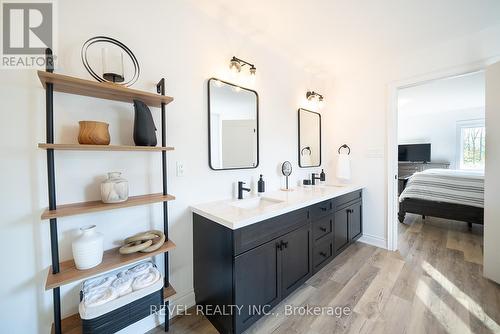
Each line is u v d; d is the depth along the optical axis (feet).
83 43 3.87
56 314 3.31
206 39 5.57
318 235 6.40
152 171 4.71
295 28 6.18
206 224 4.81
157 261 4.82
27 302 3.48
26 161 3.44
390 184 8.22
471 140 17.47
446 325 4.58
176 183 5.08
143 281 3.89
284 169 7.59
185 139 5.21
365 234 9.01
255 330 4.57
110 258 3.83
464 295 5.53
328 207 6.85
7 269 3.34
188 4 5.20
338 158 9.20
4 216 3.31
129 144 4.38
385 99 8.23
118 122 4.26
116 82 4.00
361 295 5.64
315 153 9.36
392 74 8.02
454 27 6.13
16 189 3.38
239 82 6.38
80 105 3.85
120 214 4.32
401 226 11.31
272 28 6.18
